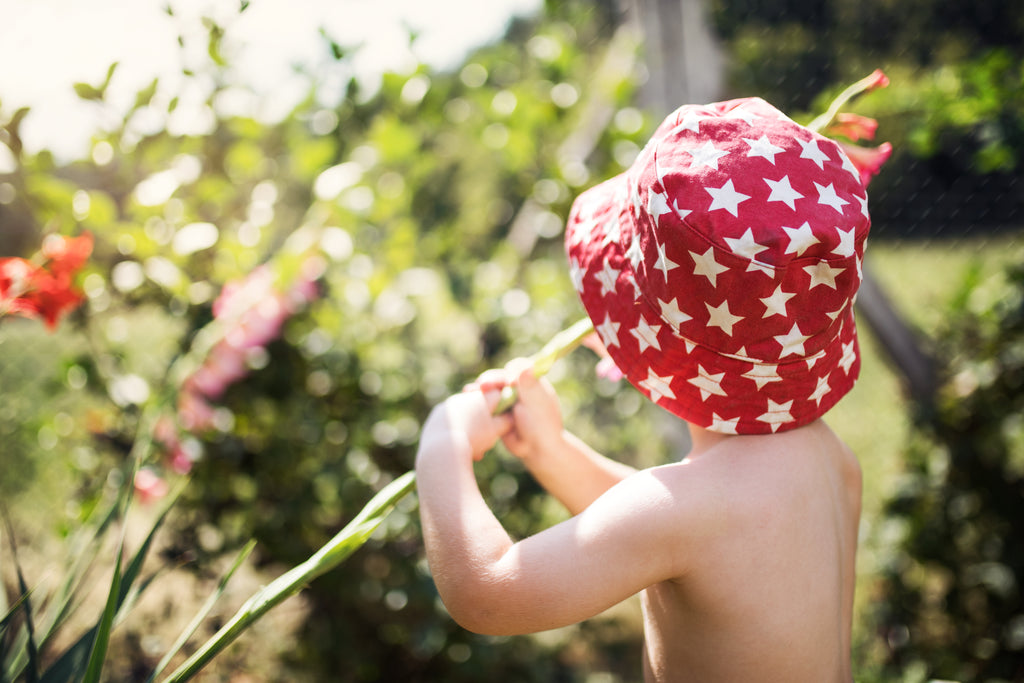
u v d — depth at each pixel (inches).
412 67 77.7
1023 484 89.2
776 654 32.8
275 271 69.0
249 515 73.0
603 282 36.1
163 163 70.1
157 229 69.1
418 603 71.9
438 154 94.6
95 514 55.7
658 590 35.3
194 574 70.3
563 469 42.2
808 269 31.1
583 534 32.2
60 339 88.5
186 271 71.9
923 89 95.3
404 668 78.8
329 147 75.1
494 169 95.3
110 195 69.4
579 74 90.3
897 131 107.4
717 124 33.6
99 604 69.9
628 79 82.8
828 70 109.3
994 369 89.3
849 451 40.8
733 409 33.5
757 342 31.8
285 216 80.2
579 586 31.3
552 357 42.9
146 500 63.8
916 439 95.1
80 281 63.4
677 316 32.3
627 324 34.5
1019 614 85.9
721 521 32.5
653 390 34.3
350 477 72.1
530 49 86.7
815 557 34.2
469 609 32.2
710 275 31.1
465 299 80.0
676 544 32.1
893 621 90.4
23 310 51.4
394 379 77.6
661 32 85.7
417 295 79.2
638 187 33.8
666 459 85.8
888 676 87.0
